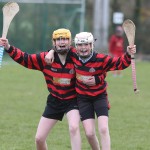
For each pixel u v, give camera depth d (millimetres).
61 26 80438
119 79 56875
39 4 79500
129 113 34375
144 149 24656
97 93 20062
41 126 20375
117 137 27031
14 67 69500
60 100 20234
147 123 31000
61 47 19906
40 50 79188
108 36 87625
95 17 82250
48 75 20344
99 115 19891
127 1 106688
